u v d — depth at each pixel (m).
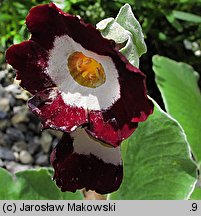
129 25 0.06
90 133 0.05
